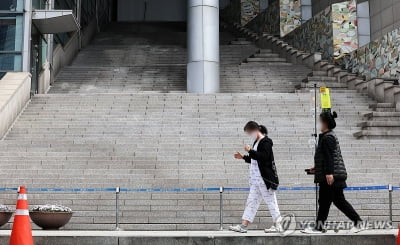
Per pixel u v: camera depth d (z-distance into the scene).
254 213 7.36
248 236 6.91
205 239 6.90
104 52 25.44
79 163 11.66
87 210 9.87
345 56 19.84
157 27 33.94
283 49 23.48
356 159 11.73
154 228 9.34
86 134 13.94
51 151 12.43
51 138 13.67
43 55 18.94
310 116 14.99
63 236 6.96
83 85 20.00
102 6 33.59
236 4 31.98
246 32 28.64
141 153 12.25
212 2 19.73
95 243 6.95
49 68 19.56
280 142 12.99
